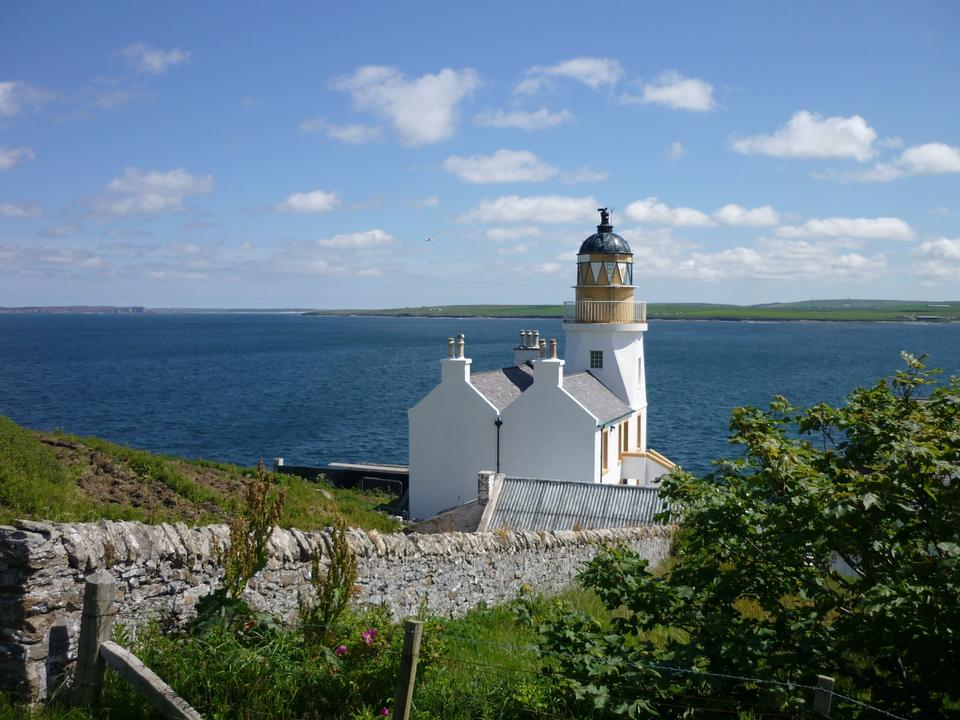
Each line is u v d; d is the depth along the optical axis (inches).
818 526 391.2
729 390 4244.6
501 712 384.5
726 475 459.2
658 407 3545.8
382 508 1473.9
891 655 389.1
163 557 424.8
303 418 3240.7
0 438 765.9
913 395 488.1
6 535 356.2
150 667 370.3
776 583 422.9
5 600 354.3
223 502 824.9
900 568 366.9
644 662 379.9
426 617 553.6
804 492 399.5
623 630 423.8
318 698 370.9
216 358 6643.7
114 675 352.8
